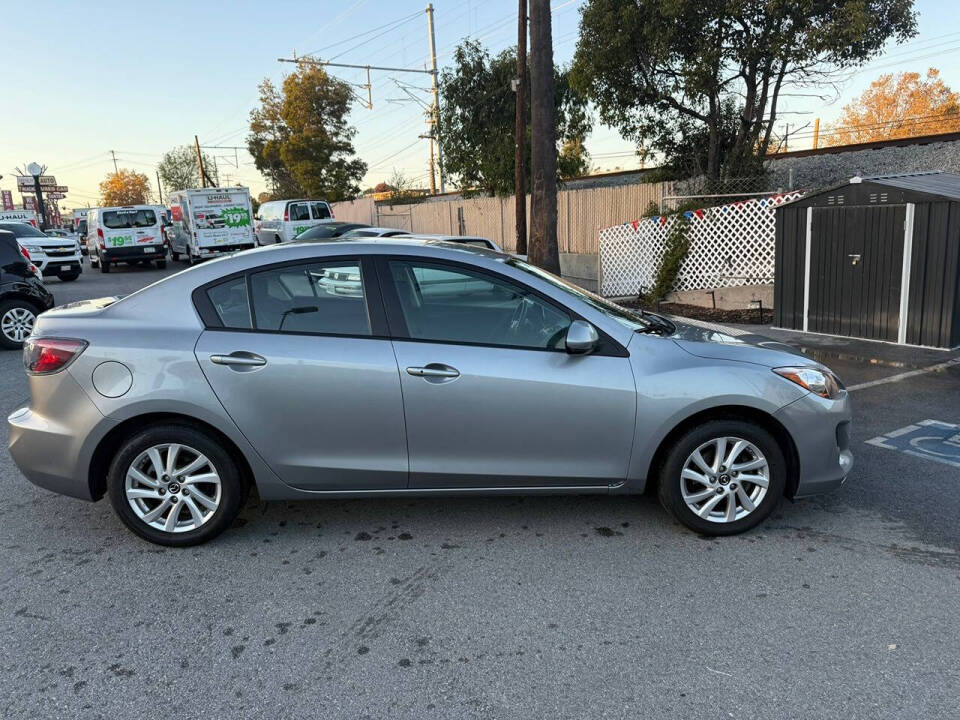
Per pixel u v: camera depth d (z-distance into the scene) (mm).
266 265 3756
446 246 3885
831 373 3961
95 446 3635
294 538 3930
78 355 3598
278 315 3709
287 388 3602
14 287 9758
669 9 13055
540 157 13094
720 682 2666
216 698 2623
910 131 40844
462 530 4000
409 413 3639
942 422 5746
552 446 3703
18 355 9508
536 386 3629
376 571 3555
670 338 3891
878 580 3385
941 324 7996
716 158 16016
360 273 3734
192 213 23719
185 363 3588
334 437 3668
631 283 13977
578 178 26812
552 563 3604
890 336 8477
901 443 5293
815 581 3383
